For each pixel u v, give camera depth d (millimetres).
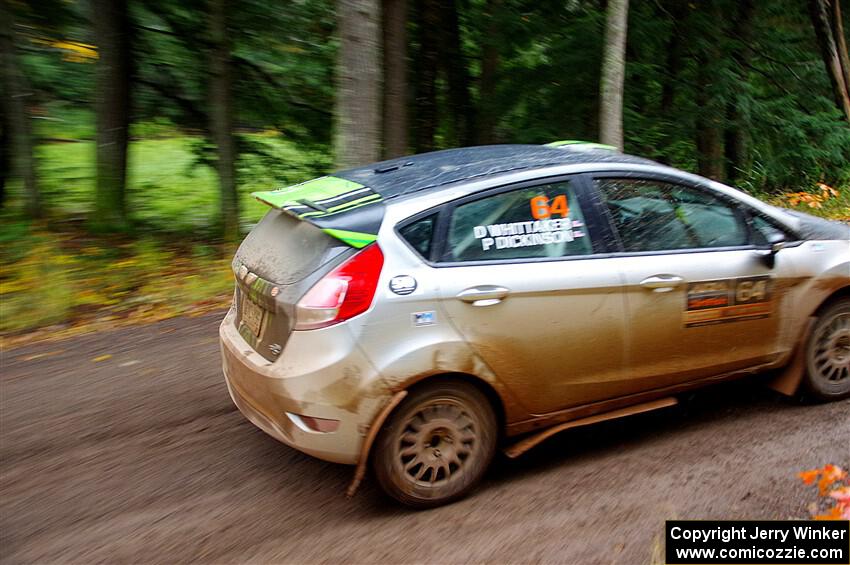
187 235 10453
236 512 3547
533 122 13094
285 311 3383
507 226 3654
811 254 4359
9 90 9492
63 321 6645
